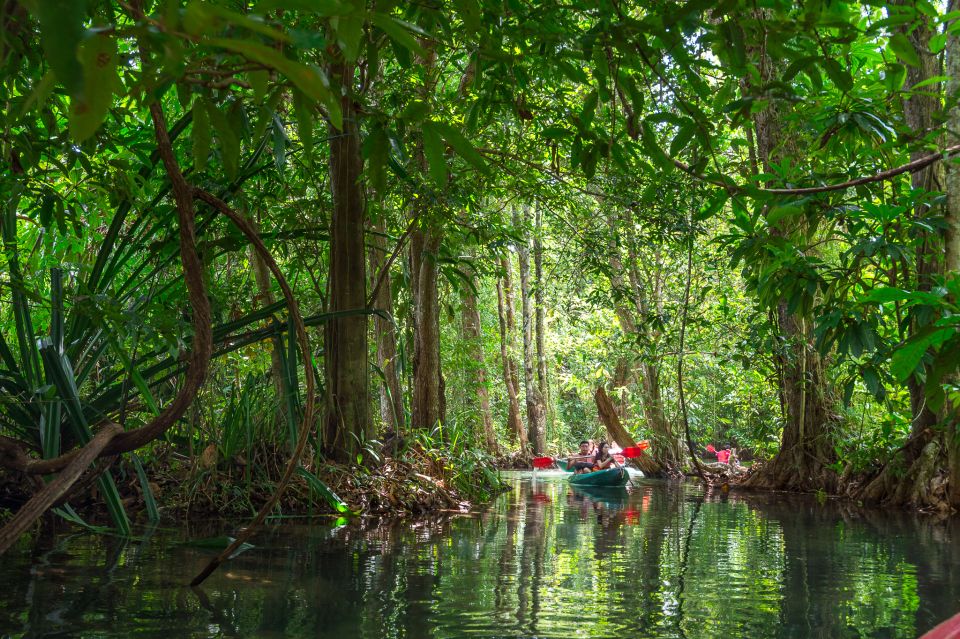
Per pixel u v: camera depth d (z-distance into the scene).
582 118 2.78
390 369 11.12
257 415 7.58
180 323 4.96
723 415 19.08
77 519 5.64
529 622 3.17
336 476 7.41
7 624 2.94
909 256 6.22
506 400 24.95
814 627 3.19
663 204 8.34
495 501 9.48
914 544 5.90
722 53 2.85
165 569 4.13
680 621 3.25
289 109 6.44
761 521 7.48
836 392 11.80
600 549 5.36
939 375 1.80
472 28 2.23
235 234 6.84
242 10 1.97
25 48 2.63
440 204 7.59
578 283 12.42
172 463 7.47
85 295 4.48
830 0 2.59
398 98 4.47
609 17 2.61
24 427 5.97
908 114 8.70
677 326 13.73
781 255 5.55
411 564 4.50
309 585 3.82
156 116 2.47
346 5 1.07
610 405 16.56
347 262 7.85
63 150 3.87
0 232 5.50
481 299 23.75
